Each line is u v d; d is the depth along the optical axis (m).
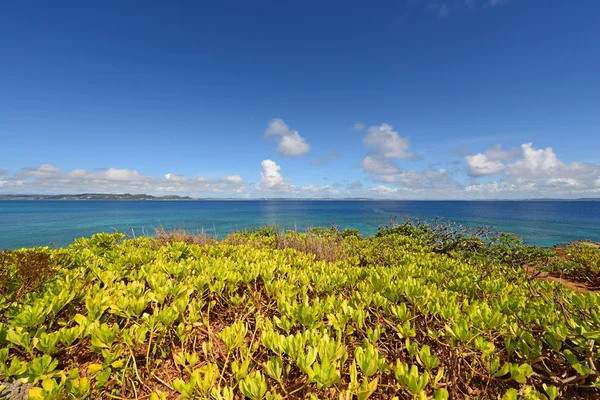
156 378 1.82
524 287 3.14
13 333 1.71
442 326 2.19
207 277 2.89
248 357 1.78
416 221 10.13
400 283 2.57
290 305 2.28
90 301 2.16
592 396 1.64
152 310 2.68
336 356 1.63
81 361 2.09
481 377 1.77
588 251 6.98
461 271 3.64
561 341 1.75
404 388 1.48
